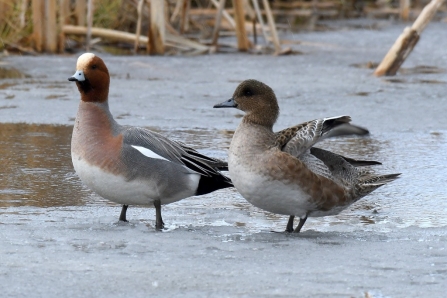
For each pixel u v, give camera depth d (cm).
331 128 997
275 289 768
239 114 1759
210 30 2852
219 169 1059
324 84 2047
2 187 1191
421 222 1060
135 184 985
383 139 1549
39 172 1284
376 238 966
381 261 862
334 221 1069
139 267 830
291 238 961
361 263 854
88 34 2398
